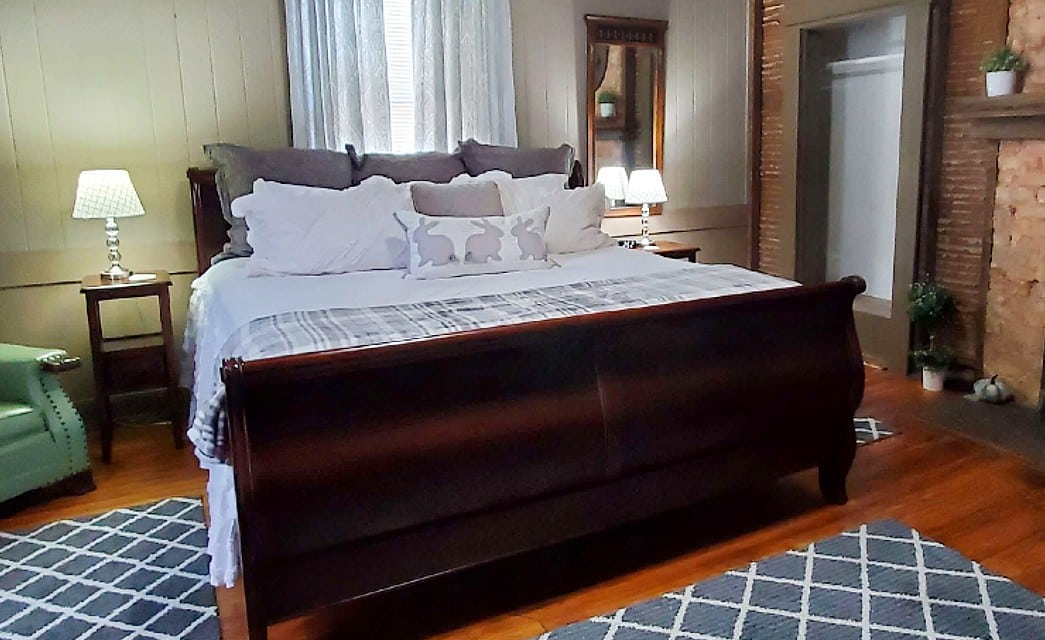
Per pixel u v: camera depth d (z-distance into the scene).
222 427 1.96
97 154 3.70
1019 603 2.24
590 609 2.28
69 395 3.81
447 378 2.08
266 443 1.88
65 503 3.02
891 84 4.70
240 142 3.94
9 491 2.84
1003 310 3.90
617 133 4.87
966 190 4.02
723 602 2.29
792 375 2.64
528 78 4.53
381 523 2.02
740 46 5.20
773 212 5.23
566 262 3.56
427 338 2.04
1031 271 3.74
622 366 2.34
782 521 2.78
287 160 3.69
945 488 2.99
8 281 3.62
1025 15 3.63
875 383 4.27
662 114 4.99
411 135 4.26
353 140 4.06
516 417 2.16
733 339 2.54
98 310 3.38
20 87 3.51
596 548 2.63
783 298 2.59
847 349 2.78
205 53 3.81
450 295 2.79
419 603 2.33
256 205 3.34
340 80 4.01
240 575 2.33
